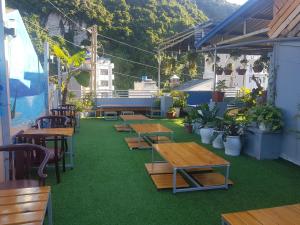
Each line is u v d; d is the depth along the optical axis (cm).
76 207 321
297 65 487
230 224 191
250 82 1280
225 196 354
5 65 376
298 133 481
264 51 898
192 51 937
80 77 1409
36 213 175
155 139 679
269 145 519
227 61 970
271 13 622
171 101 1159
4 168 369
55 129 466
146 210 315
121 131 805
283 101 522
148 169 441
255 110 547
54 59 1212
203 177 412
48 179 407
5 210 179
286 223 190
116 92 1385
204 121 673
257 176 428
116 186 383
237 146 538
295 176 429
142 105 1246
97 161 500
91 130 830
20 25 538
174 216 301
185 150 418
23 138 393
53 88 962
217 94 795
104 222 288
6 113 380
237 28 721
